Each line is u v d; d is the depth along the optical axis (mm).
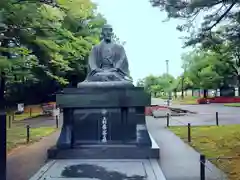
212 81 51906
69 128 11891
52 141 16047
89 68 12898
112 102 11766
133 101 11750
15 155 12477
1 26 11164
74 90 11844
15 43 14148
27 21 13000
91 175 9188
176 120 26516
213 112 35188
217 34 14805
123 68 12984
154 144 12195
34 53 16031
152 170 9695
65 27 18703
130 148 11414
